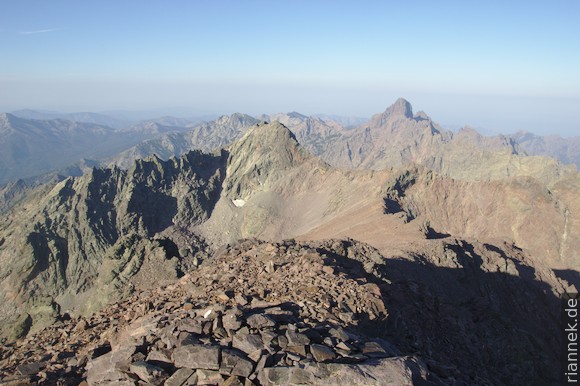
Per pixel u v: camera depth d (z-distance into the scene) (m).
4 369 22.64
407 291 36.03
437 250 64.62
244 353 16.39
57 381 17.66
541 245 151.00
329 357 16.17
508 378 34.22
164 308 24.59
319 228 126.75
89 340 25.31
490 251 73.00
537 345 41.06
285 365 15.63
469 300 48.44
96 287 89.00
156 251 88.88
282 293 24.83
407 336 26.72
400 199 159.25
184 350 16.34
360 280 28.69
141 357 16.94
